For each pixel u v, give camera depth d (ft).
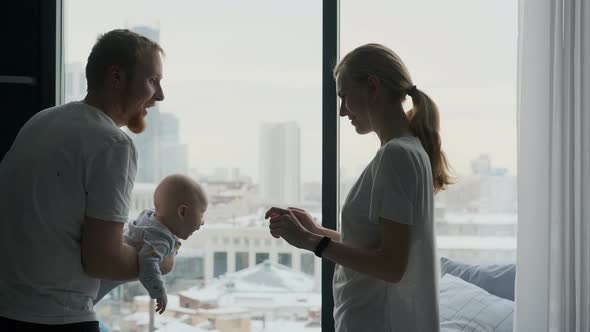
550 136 7.36
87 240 5.24
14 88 8.25
